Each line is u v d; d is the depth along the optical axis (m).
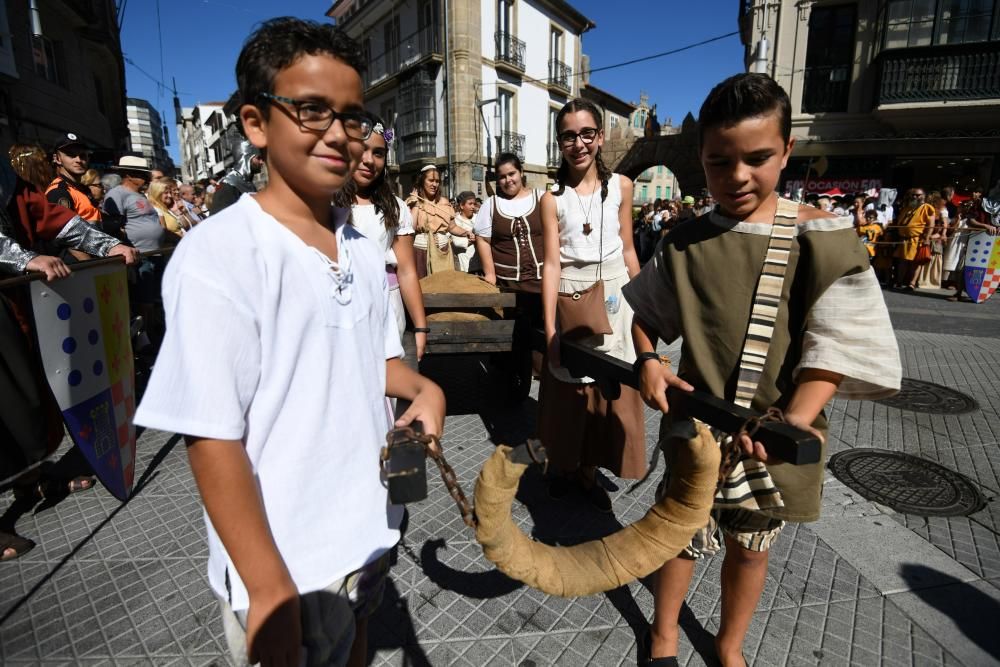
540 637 1.98
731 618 1.74
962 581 2.27
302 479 0.98
